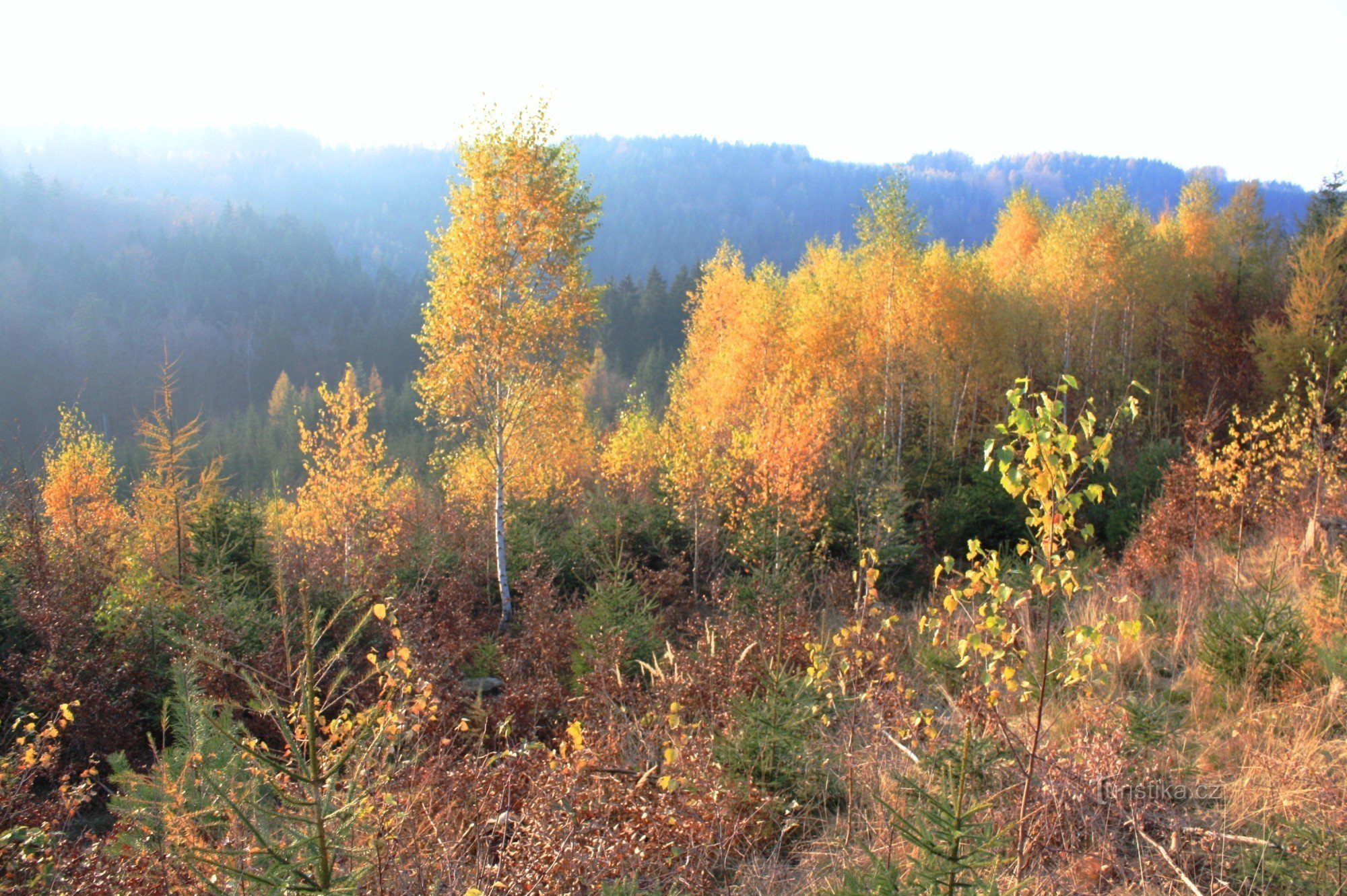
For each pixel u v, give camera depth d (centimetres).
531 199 1260
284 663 737
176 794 330
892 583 1323
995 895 268
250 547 1113
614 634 786
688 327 3353
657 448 1888
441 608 1034
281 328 8744
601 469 1906
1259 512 1046
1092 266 2517
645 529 1454
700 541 1405
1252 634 553
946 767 397
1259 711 493
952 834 281
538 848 364
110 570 884
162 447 1419
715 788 435
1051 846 364
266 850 251
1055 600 657
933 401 2323
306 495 1324
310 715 254
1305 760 405
